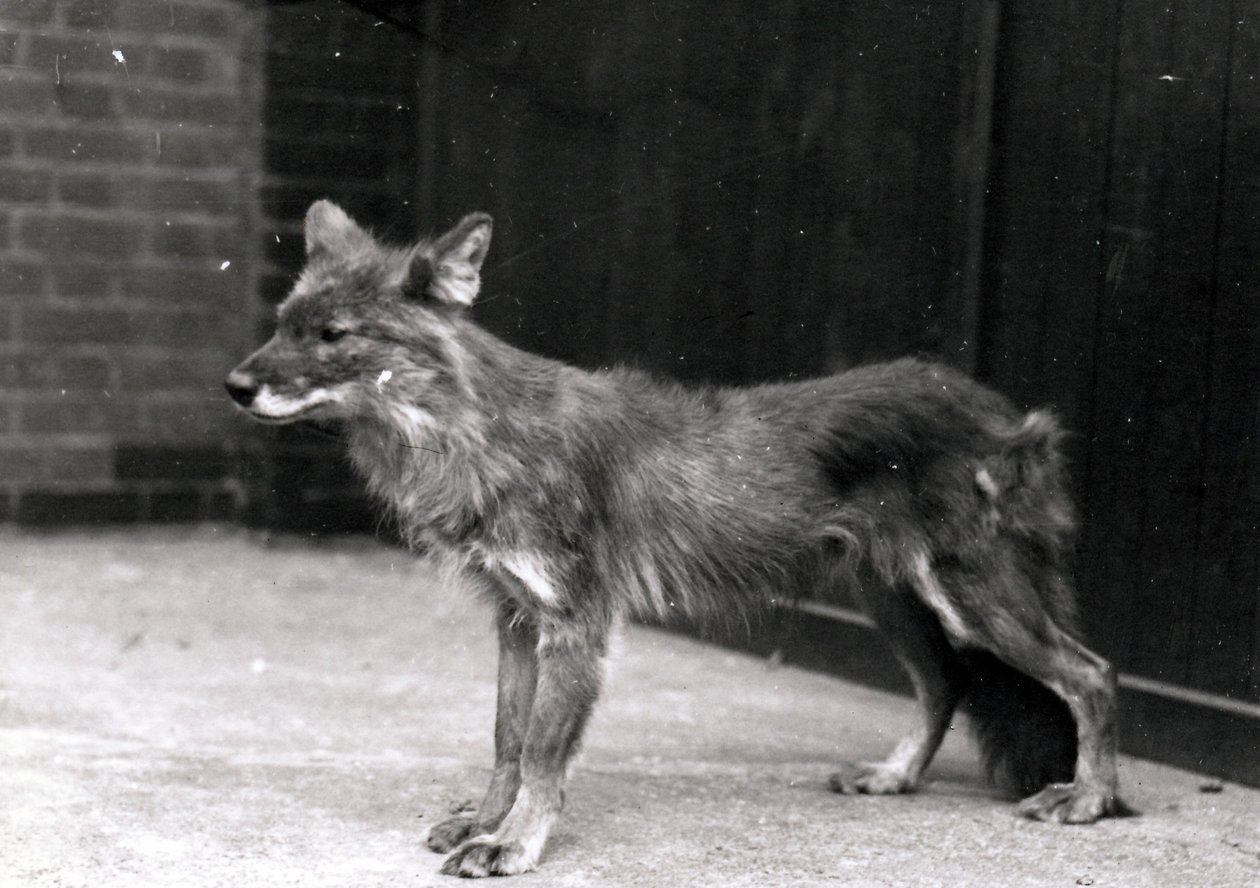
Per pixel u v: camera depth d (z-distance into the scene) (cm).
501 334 890
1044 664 570
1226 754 625
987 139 710
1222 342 627
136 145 1145
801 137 785
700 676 828
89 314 1171
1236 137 622
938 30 727
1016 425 590
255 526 1191
